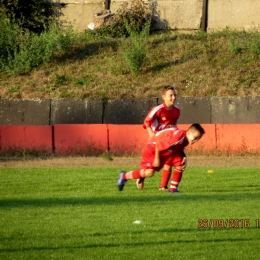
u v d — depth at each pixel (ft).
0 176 161.48
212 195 124.67
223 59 293.84
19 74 302.66
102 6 336.70
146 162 121.70
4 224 95.86
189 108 261.85
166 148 115.03
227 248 79.92
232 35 310.45
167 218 98.53
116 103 269.03
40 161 207.31
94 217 100.78
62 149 231.91
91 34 330.75
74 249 79.82
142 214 102.63
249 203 112.78
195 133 114.01
